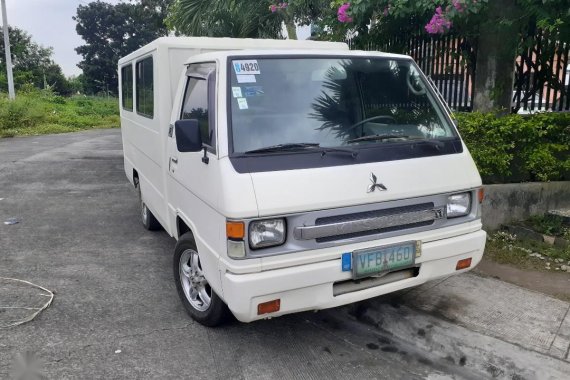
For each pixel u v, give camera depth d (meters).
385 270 3.39
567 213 5.66
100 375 3.41
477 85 6.53
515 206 5.76
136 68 6.24
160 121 4.91
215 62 3.74
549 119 5.86
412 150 3.63
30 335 3.91
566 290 4.44
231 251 3.09
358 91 3.88
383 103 3.93
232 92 3.50
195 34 10.81
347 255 3.27
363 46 7.50
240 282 3.06
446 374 3.46
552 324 3.85
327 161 3.34
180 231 4.47
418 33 7.56
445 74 7.35
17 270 5.28
